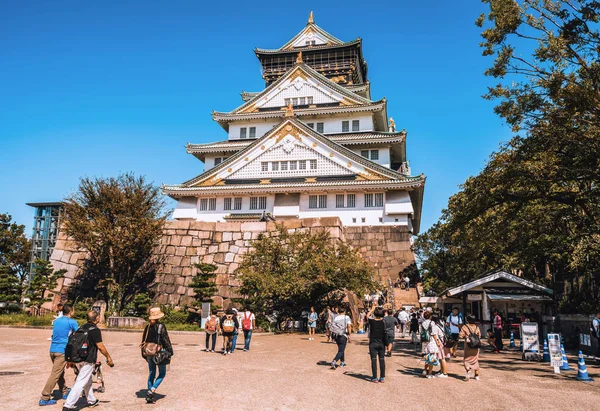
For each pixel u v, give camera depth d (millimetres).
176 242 36438
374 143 55875
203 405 9125
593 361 17109
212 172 53375
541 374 13945
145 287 35344
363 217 49125
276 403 9414
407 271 45906
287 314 30141
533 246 25016
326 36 74062
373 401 9781
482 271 35875
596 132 15828
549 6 15078
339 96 61219
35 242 67750
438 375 13156
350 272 28938
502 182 17766
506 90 16719
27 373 12266
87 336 8562
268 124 62188
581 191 17578
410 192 52188
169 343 9289
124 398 9609
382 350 12031
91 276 34844
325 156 51000
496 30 15867
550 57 15312
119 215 32125
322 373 13094
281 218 50438
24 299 36781
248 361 15250
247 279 28203
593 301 22875
